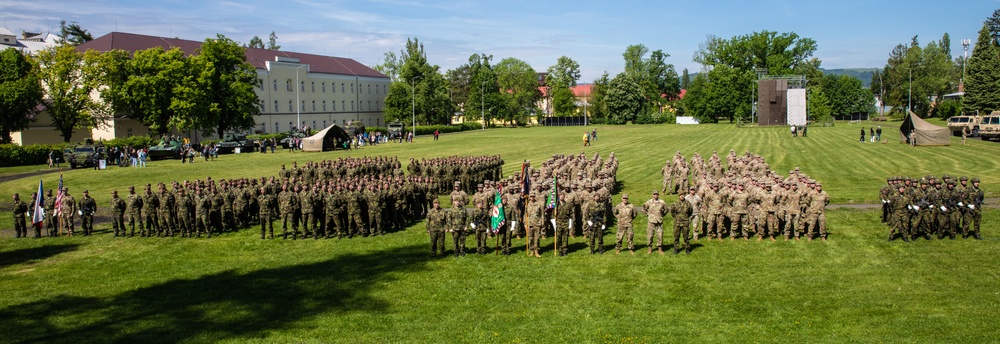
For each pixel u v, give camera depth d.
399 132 95.81
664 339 13.49
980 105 92.62
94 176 46.84
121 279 19.05
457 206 20.70
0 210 33.31
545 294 16.64
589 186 23.14
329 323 14.83
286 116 108.44
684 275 17.97
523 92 151.62
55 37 113.50
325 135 71.44
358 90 128.88
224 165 54.81
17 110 65.12
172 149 62.31
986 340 12.93
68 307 16.44
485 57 165.62
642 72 170.00
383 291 17.19
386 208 25.02
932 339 13.08
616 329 14.10
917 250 19.98
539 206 20.33
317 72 116.62
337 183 25.56
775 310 15.05
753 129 98.38
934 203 21.16
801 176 25.09
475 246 22.31
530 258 20.20
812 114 110.44
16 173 50.44
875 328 13.77
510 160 56.34
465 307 15.80
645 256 20.12
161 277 19.17
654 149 64.50
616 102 144.00
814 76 137.25
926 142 58.09
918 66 136.00
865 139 68.62
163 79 70.81
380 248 22.25
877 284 16.69
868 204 28.39
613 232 23.95
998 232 22.05
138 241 24.55
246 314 15.57
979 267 17.89
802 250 20.38
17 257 22.34
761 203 21.81
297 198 24.39
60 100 68.56
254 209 27.75
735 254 20.11
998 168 39.88
